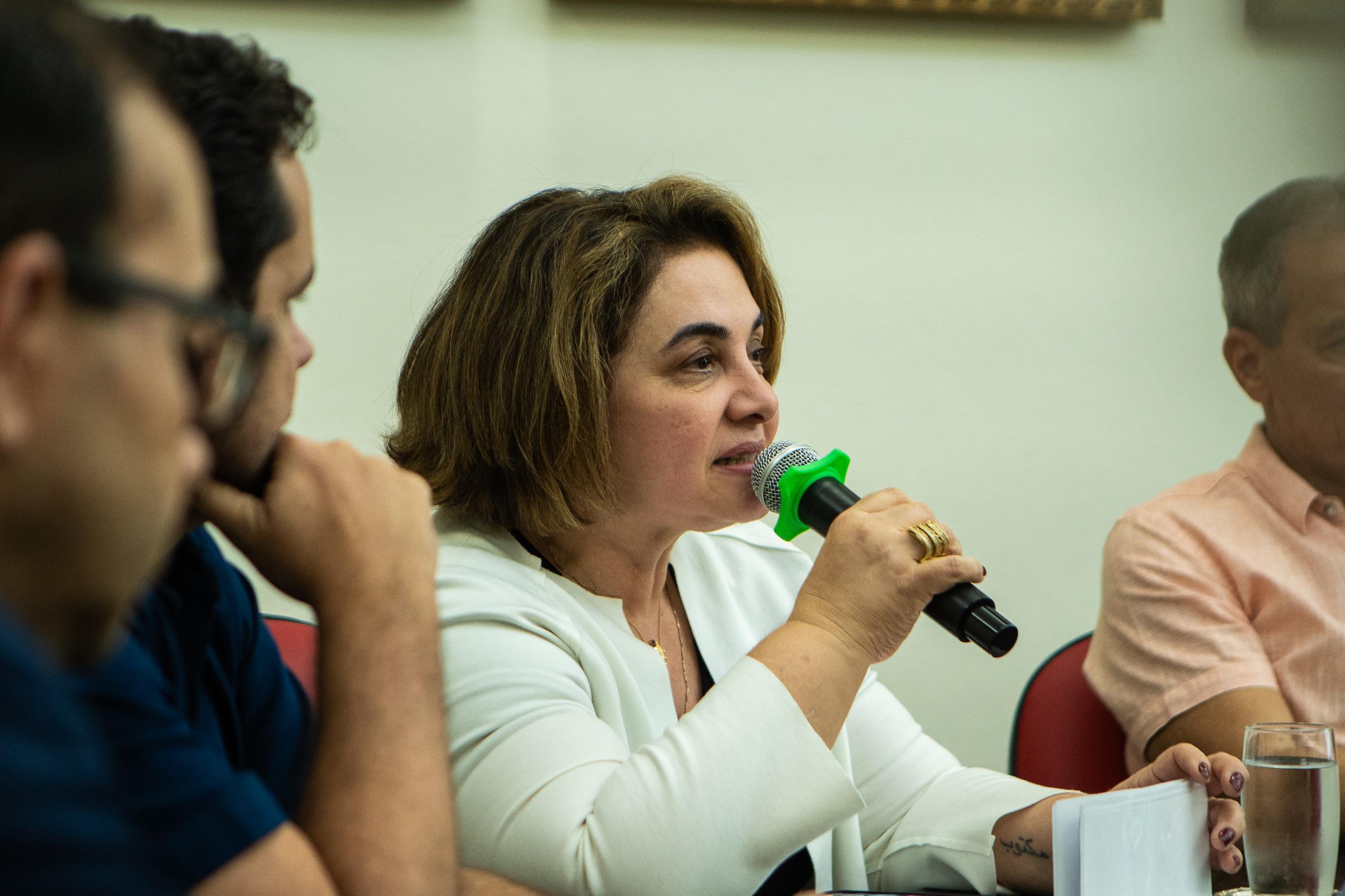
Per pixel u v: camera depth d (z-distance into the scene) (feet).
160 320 4.61
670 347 14.10
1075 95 28.07
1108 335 28.30
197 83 8.01
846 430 26.96
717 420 14.26
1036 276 27.94
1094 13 27.61
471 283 14.98
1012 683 27.43
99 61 4.52
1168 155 28.60
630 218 14.69
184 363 5.29
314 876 7.25
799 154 26.68
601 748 12.55
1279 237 19.85
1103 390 28.25
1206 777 12.64
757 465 14.62
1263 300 20.10
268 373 8.57
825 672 12.38
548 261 14.35
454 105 25.04
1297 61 29.14
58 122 4.31
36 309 4.25
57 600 4.66
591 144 25.70
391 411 24.71
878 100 27.07
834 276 26.91
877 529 12.98
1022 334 27.86
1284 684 19.13
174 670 9.28
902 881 15.23
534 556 14.82
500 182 25.27
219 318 5.77
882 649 12.76
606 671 13.92
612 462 14.29
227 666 10.55
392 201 24.80
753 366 14.97
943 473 27.40
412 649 8.63
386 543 8.88
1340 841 16.48
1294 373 19.84
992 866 14.37
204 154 7.96
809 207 26.76
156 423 4.65
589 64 25.63
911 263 27.27
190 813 6.95
